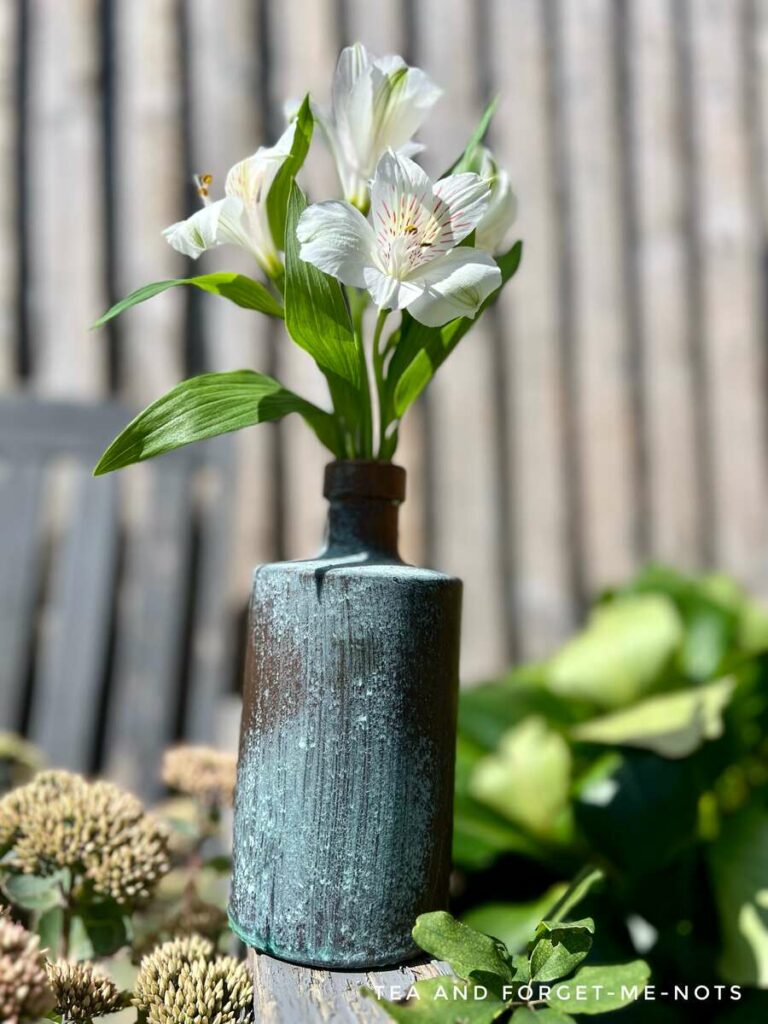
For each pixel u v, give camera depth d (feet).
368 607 1.26
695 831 2.00
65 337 3.90
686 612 2.79
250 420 1.30
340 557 1.35
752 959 1.73
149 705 3.64
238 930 1.31
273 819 1.27
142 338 3.94
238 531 3.98
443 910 1.32
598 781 2.03
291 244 1.24
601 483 4.34
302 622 1.27
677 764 1.99
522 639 4.27
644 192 4.43
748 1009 1.80
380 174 1.22
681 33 4.47
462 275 1.25
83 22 3.89
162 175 3.92
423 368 1.40
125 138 3.95
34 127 3.90
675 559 4.39
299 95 4.06
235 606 3.97
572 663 2.42
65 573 3.66
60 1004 1.24
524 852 2.17
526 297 4.30
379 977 1.26
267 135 4.06
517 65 4.27
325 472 1.41
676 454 4.41
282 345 4.05
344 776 1.25
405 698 1.27
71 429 3.66
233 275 1.34
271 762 1.28
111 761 3.65
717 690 2.05
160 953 1.31
